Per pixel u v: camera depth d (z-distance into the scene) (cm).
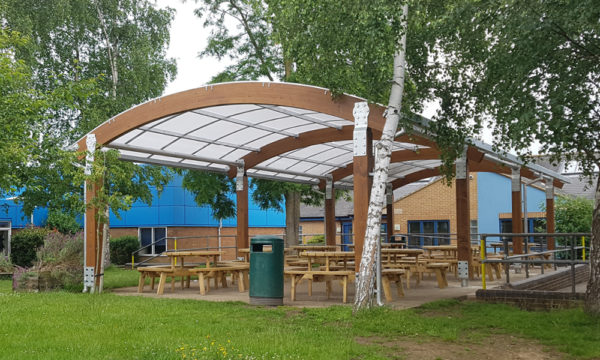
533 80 841
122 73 2461
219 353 627
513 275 1644
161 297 1177
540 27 807
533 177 1947
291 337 730
